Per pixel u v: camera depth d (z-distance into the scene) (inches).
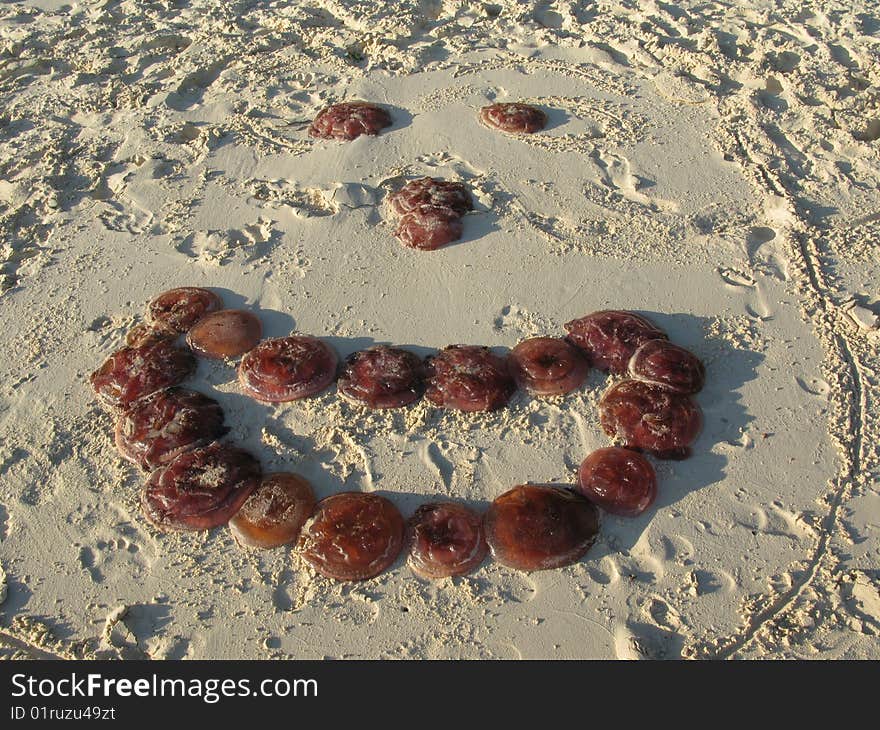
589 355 50.7
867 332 51.5
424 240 57.7
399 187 63.2
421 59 76.9
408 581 43.1
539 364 49.4
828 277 54.9
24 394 51.7
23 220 63.5
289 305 55.3
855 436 47.3
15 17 91.6
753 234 58.1
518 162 64.4
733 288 54.5
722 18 80.4
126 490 46.9
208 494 44.9
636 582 42.6
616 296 54.5
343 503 44.6
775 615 41.3
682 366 48.7
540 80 73.7
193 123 72.0
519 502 43.9
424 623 41.8
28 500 46.9
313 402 49.7
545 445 47.4
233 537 44.7
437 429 48.3
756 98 69.0
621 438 47.1
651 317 53.2
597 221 59.2
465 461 46.9
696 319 53.1
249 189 64.0
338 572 43.0
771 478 45.8
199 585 43.4
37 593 43.7
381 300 55.1
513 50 78.1
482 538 43.7
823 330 52.0
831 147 64.4
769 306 53.5
